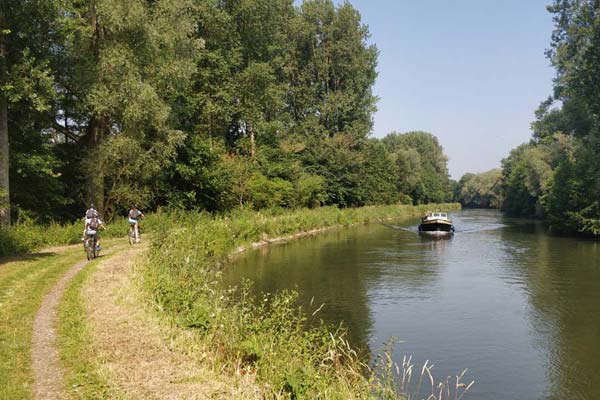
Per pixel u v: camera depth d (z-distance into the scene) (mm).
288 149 56156
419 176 100312
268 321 10109
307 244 35281
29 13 19688
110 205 28281
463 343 13211
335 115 68188
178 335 9031
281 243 35781
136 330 9000
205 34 42531
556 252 31266
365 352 12328
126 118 25484
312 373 7730
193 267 16219
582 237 41938
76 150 29531
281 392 7188
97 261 16453
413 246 34375
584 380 10961
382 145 91062
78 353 7598
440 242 37344
